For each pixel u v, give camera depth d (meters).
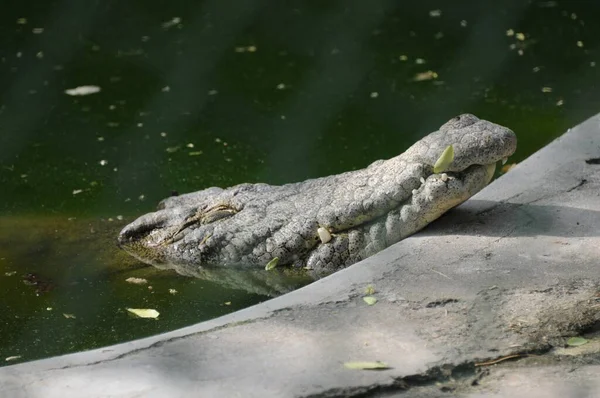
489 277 8.09
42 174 12.43
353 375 6.52
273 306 7.59
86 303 8.97
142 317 8.65
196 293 9.20
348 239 9.45
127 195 11.76
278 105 15.01
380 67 16.52
